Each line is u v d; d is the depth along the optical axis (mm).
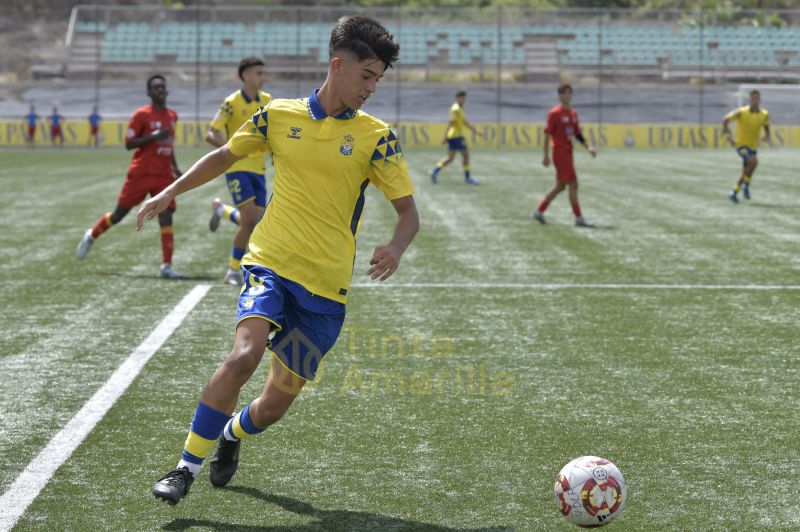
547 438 9375
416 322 14688
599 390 11086
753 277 18922
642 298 16734
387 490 8008
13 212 30422
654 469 8531
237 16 91188
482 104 86125
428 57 90375
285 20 91188
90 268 19891
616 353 12844
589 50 91438
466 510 7598
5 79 90438
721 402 10625
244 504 7695
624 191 38938
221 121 17953
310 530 7184
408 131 80188
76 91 86875
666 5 124750
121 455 8805
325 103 7660
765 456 8875
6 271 19469
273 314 7406
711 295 17016
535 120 85938
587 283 18219
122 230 26484
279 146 7746
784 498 7867
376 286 17828
